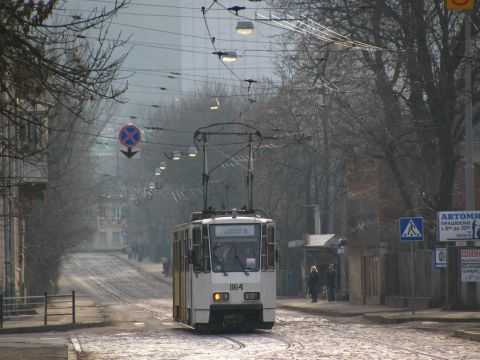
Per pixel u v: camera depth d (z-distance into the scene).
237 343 71.69
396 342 68.50
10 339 85.19
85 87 42.03
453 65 112.75
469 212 97.88
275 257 85.38
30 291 172.12
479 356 56.53
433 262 108.00
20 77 40.00
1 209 115.94
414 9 113.12
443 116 116.06
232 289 83.69
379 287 141.50
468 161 100.56
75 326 105.19
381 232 141.38
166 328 98.69
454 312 100.88
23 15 39.53
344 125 135.75
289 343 70.50
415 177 130.62
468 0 93.00
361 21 116.12
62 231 185.62
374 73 122.81
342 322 103.56
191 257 84.88
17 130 45.28
